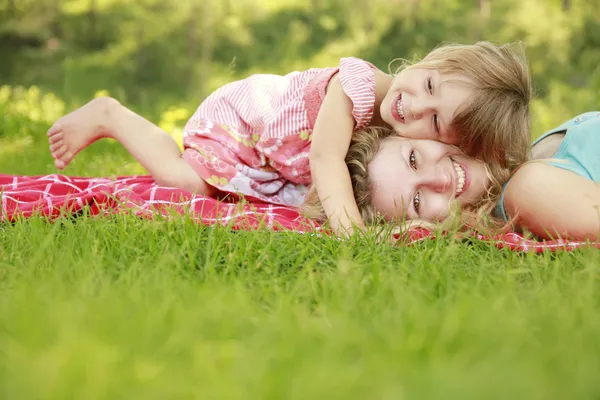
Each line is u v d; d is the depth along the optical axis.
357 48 18.64
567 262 1.91
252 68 19.06
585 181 2.32
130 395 1.00
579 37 17.83
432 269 1.75
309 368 1.10
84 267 1.65
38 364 1.08
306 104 2.69
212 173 2.74
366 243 2.07
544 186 2.33
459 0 18.67
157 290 1.52
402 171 2.44
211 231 1.99
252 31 20.14
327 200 2.40
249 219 2.28
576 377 1.09
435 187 2.43
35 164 4.14
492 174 2.49
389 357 1.17
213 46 20.16
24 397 0.99
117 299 1.40
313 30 19.98
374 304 1.48
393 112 2.50
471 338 1.25
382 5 18.80
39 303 1.38
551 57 17.61
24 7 19.30
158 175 2.74
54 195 2.61
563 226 2.30
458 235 2.13
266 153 2.75
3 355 1.14
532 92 2.63
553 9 17.88
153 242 1.91
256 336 1.25
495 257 2.04
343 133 2.50
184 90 19.33
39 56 19.12
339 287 1.59
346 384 1.05
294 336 1.23
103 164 3.96
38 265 1.74
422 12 18.70
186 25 19.84
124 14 19.72
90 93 17.94
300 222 2.26
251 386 1.06
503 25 18.00
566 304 1.48
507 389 1.04
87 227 2.03
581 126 2.54
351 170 2.54
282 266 1.89
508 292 1.52
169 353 1.17
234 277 1.71
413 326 1.28
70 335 1.17
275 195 2.84
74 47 19.89
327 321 1.37
